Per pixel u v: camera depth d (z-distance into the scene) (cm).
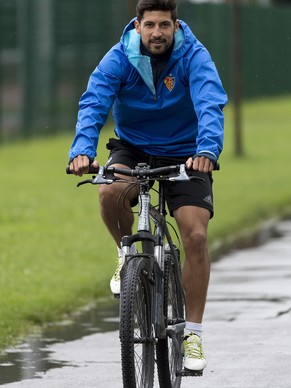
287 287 2920
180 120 1725
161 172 1588
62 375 1953
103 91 1681
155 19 1650
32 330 2416
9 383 1888
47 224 4225
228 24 10475
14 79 8006
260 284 2975
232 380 1909
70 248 3591
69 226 4162
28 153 7556
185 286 1697
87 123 1650
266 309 2602
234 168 6938
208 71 1672
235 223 4391
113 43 8588
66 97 8312
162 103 1702
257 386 1864
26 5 8075
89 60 8469
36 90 8119
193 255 1680
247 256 3572
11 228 4084
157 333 1622
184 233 1678
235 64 7688
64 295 2781
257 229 4350
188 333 1703
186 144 1736
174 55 1683
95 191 5488
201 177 1692
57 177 6219
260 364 2033
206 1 10244
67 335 2361
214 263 3419
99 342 2273
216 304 2673
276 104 11362
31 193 5394
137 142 1733
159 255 1628
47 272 3109
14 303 2594
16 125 8006
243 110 10919
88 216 4488
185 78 1692
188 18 10100
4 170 6638
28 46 8088
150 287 1630
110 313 2644
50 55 8206
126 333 1530
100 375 1955
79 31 8394
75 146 1630
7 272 3069
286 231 4275
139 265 1570
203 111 1633
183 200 1678
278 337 2284
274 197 5369
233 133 8456
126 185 1684
